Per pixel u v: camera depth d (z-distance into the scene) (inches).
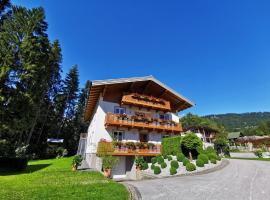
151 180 644.1
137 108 1108.5
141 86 1140.5
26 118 850.8
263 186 482.3
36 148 1470.2
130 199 368.2
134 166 945.5
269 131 3597.4
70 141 1892.2
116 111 1045.2
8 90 805.9
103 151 857.5
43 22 983.6
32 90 904.3
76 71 2121.1
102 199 343.6
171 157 900.0
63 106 1967.3
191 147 921.5
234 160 1254.3
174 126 1137.4
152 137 1109.1
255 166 909.8
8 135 845.8
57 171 746.2
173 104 1266.0
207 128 1943.9
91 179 555.5
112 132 997.2
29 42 879.1
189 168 797.9
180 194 411.5
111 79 979.3
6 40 853.2
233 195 401.1
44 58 983.6
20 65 854.5
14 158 796.6
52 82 1688.0
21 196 352.2
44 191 391.5
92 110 1316.4
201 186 492.4
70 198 343.9
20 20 909.8
